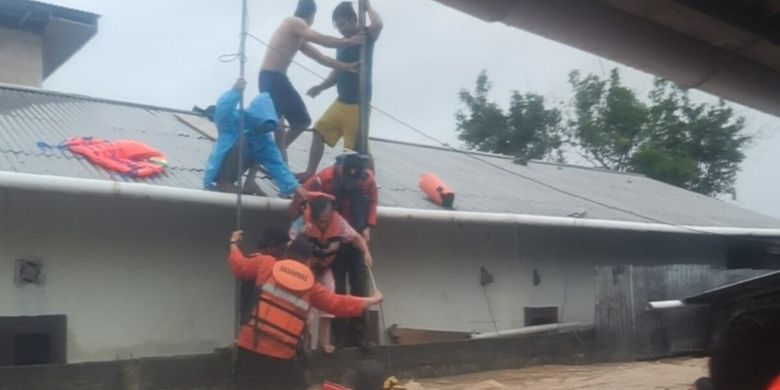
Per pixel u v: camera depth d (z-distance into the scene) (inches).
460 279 459.2
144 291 351.6
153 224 357.4
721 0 124.7
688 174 1065.5
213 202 340.8
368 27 352.2
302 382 275.9
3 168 315.3
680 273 499.8
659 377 368.5
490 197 489.4
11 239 322.0
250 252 378.6
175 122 472.4
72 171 328.5
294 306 268.1
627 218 537.0
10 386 261.0
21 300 322.0
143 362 285.1
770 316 63.9
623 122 1106.7
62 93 485.7
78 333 333.1
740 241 624.7
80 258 336.8
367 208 339.6
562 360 430.3
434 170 541.0
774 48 135.8
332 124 379.2
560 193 570.3
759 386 63.0
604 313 466.0
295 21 355.9
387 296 424.8
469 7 116.1
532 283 495.5
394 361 344.8
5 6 583.2
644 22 126.0
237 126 340.2
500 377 363.9
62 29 615.5
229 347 326.0
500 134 1114.1
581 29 124.3
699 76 144.7
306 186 343.3
